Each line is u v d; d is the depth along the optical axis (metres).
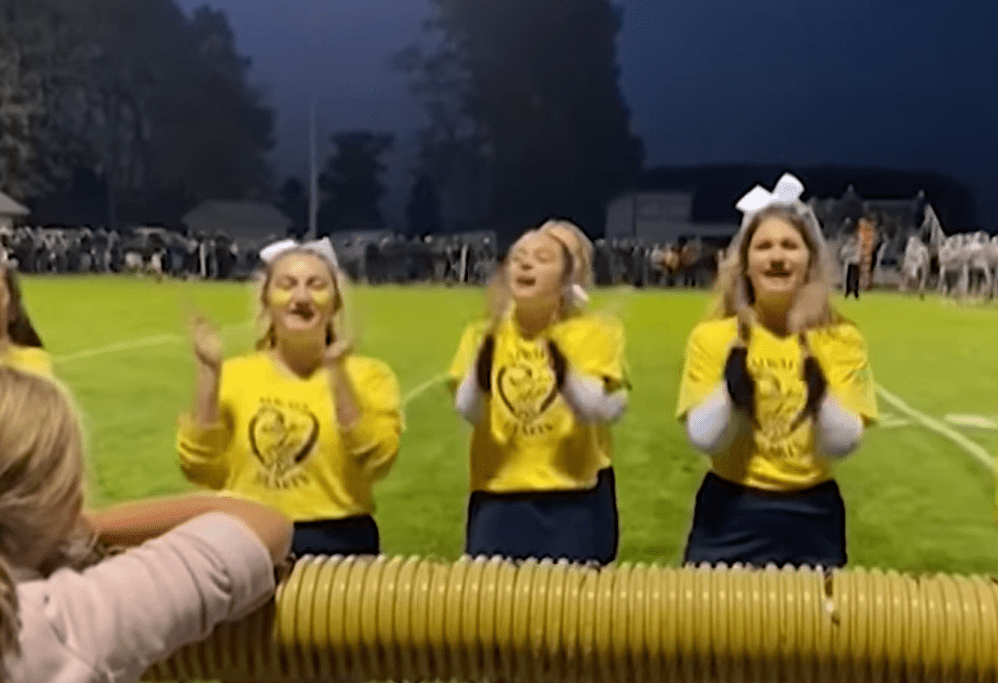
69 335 16.19
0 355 2.05
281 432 3.45
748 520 3.60
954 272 26.19
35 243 38.91
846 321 3.72
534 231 3.99
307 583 1.95
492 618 1.93
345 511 3.50
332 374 3.41
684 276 36.84
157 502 1.87
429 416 9.72
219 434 3.47
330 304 3.57
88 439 1.84
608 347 3.87
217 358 3.46
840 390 3.57
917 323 19.38
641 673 1.95
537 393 3.81
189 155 64.38
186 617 1.63
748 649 1.92
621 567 2.01
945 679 1.90
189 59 64.19
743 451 3.62
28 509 1.57
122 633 1.56
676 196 55.22
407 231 69.88
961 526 6.48
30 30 57.28
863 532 6.36
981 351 14.95
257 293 3.68
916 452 8.42
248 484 3.48
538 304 3.86
